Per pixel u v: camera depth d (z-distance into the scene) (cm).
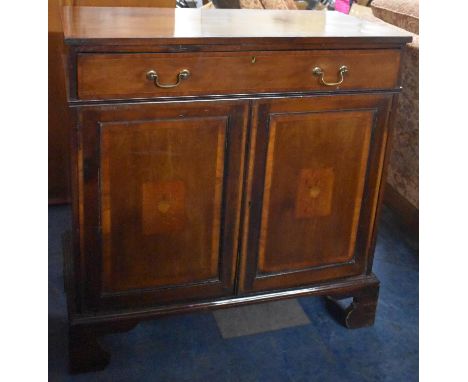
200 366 169
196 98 143
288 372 169
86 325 159
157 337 180
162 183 151
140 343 177
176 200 155
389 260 225
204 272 167
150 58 136
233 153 153
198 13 172
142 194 151
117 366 168
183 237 160
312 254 175
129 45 133
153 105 141
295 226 169
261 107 150
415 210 238
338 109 157
